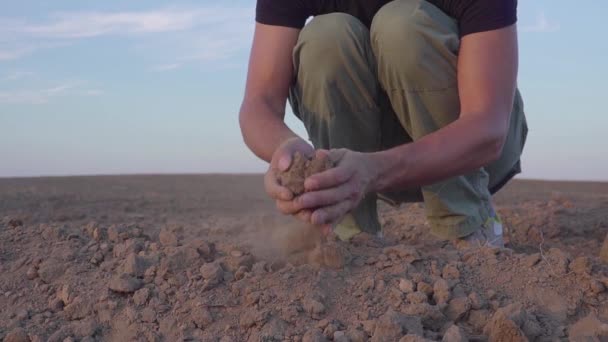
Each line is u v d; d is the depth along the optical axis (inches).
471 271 71.4
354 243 78.2
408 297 66.4
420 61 74.4
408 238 108.2
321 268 70.4
